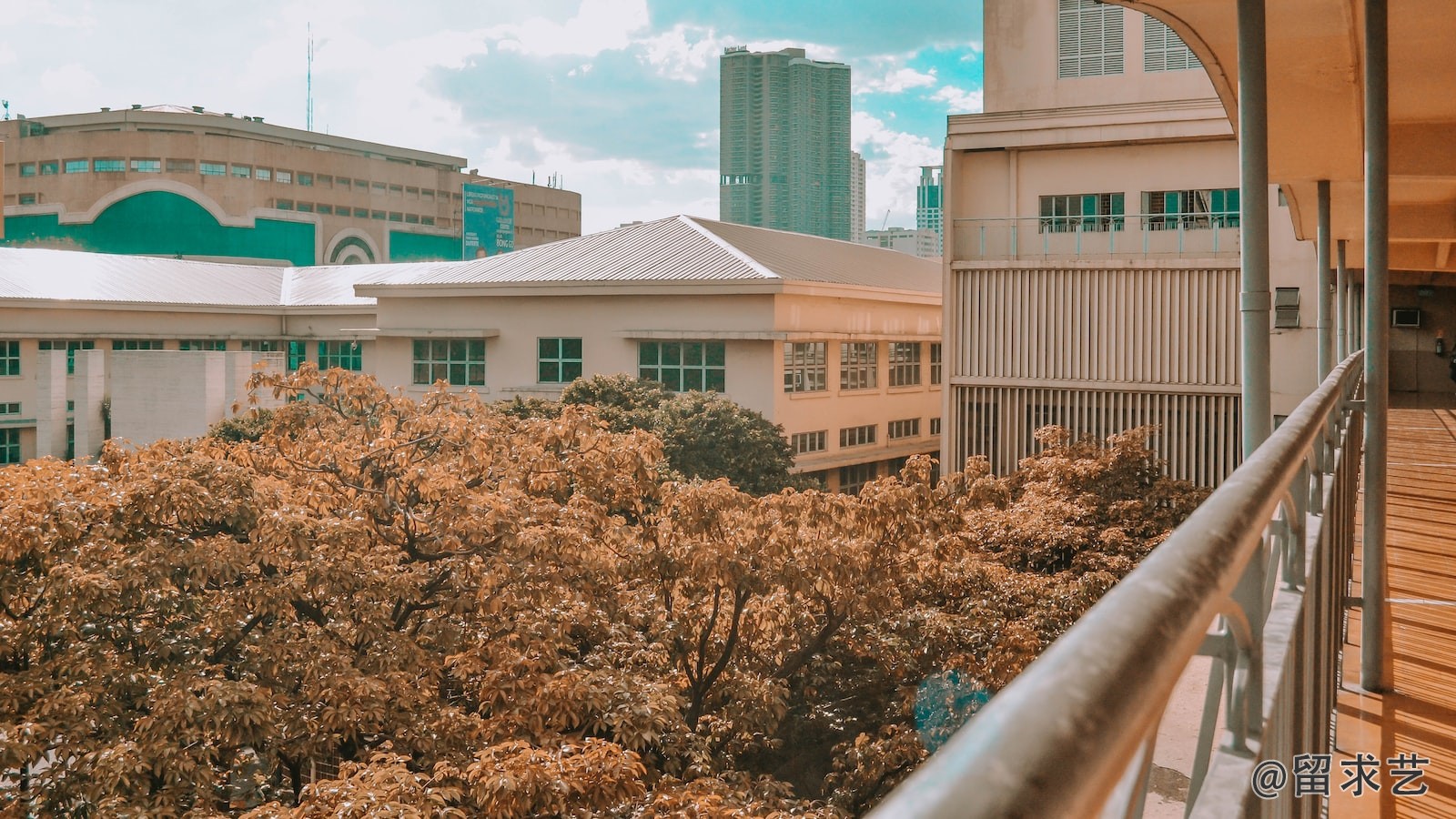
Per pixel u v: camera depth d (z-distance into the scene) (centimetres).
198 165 11444
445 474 1348
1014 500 2233
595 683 1062
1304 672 215
